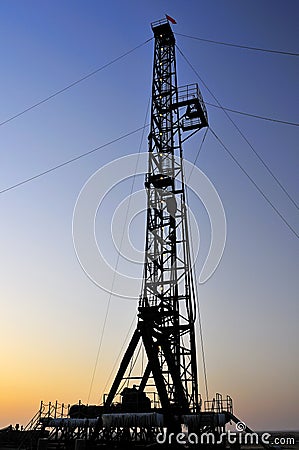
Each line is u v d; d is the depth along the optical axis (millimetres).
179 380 27531
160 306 28984
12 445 29891
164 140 35812
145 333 27859
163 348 28469
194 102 35344
